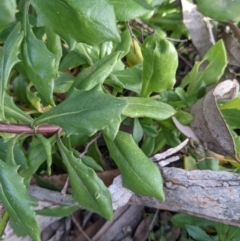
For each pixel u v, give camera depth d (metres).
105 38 0.17
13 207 0.18
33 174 0.23
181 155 0.22
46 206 0.23
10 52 0.18
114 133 0.19
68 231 0.25
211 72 0.23
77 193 0.20
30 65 0.19
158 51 0.20
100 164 0.24
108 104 0.17
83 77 0.19
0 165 0.18
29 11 0.26
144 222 0.25
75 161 0.19
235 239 0.22
